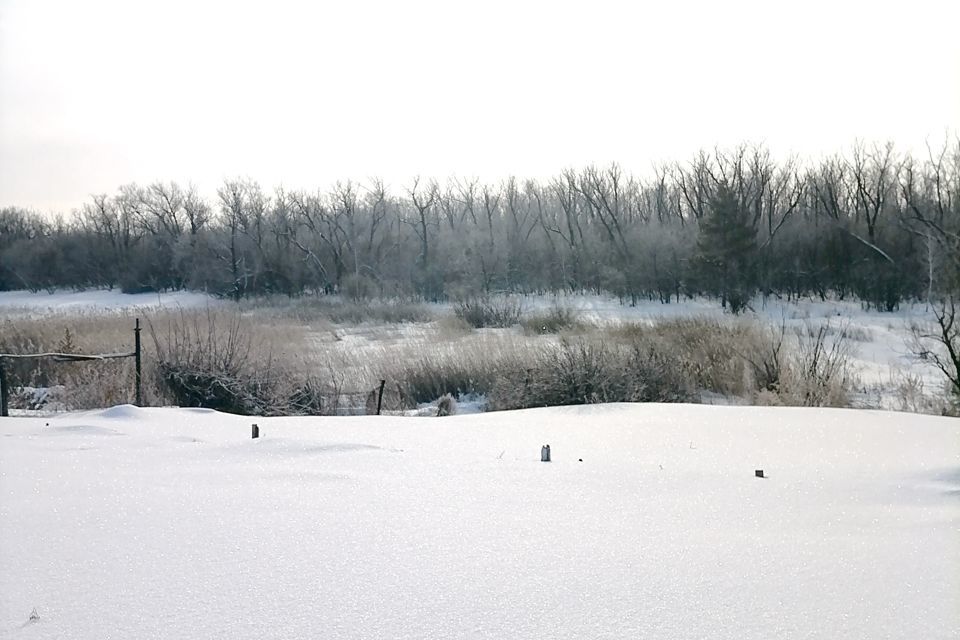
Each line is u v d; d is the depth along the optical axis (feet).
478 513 15.17
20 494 16.76
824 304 133.90
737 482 17.92
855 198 165.68
